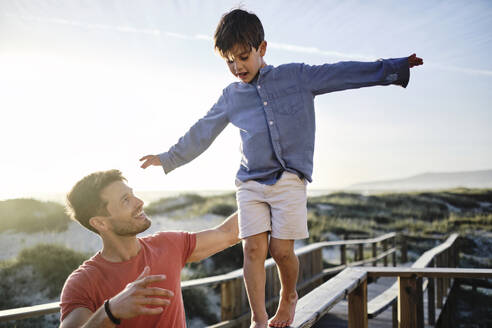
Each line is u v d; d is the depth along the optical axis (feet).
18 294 24.85
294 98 5.61
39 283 26.76
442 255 23.00
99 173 4.48
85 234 37.52
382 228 68.44
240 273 13.09
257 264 5.52
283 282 5.73
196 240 5.33
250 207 5.57
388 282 26.23
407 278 9.20
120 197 4.34
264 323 5.34
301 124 5.60
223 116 6.26
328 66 5.65
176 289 4.75
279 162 5.58
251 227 5.49
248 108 5.91
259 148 5.65
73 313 3.99
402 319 9.18
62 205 44.16
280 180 5.47
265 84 5.72
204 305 24.22
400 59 5.42
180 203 66.08
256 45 5.69
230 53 5.66
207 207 63.05
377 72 5.45
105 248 4.50
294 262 5.63
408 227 69.15
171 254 4.89
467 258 50.42
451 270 8.98
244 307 13.35
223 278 12.12
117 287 4.25
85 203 4.32
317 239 55.93
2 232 35.58
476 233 63.16
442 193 97.40
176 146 6.53
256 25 5.72
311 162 5.68
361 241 27.14
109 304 3.31
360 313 8.55
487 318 27.04
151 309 3.28
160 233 5.14
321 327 15.49
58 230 37.93
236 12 5.79
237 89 6.09
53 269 27.81
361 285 8.54
